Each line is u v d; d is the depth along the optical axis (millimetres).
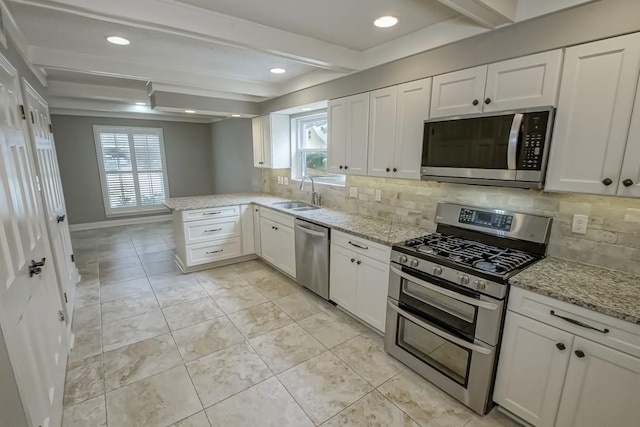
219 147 6938
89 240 5508
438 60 2213
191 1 1896
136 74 3158
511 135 1758
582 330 1448
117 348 2469
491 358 1760
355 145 2979
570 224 1906
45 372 1648
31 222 1875
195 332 2697
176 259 4402
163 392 2025
